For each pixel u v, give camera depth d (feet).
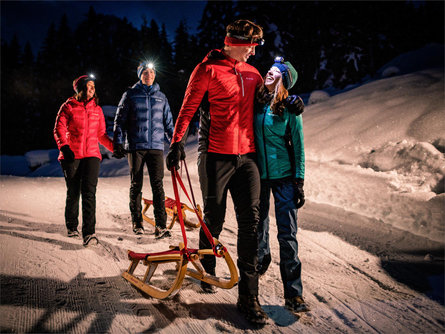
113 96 108.06
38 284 8.70
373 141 25.21
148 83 13.85
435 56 49.57
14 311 7.34
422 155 19.79
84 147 12.31
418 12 75.00
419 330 7.83
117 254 11.41
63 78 144.15
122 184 26.37
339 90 55.88
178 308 8.25
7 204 16.90
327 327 7.83
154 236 13.69
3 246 10.77
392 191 17.56
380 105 31.27
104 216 16.30
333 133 29.14
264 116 8.53
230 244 13.08
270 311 8.38
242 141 8.30
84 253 11.19
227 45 8.36
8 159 116.98
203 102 8.54
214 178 8.30
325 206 18.03
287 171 8.61
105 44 141.59
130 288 9.08
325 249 12.73
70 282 9.07
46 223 14.29
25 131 140.26
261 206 9.11
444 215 14.29
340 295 9.37
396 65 52.44
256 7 59.00
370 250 12.64
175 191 8.41
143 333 7.12
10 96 150.30
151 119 13.76
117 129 13.56
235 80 8.23
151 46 93.35
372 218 15.96
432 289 9.81
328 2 58.18
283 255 8.52
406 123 25.89
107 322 7.39
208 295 9.02
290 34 57.98
